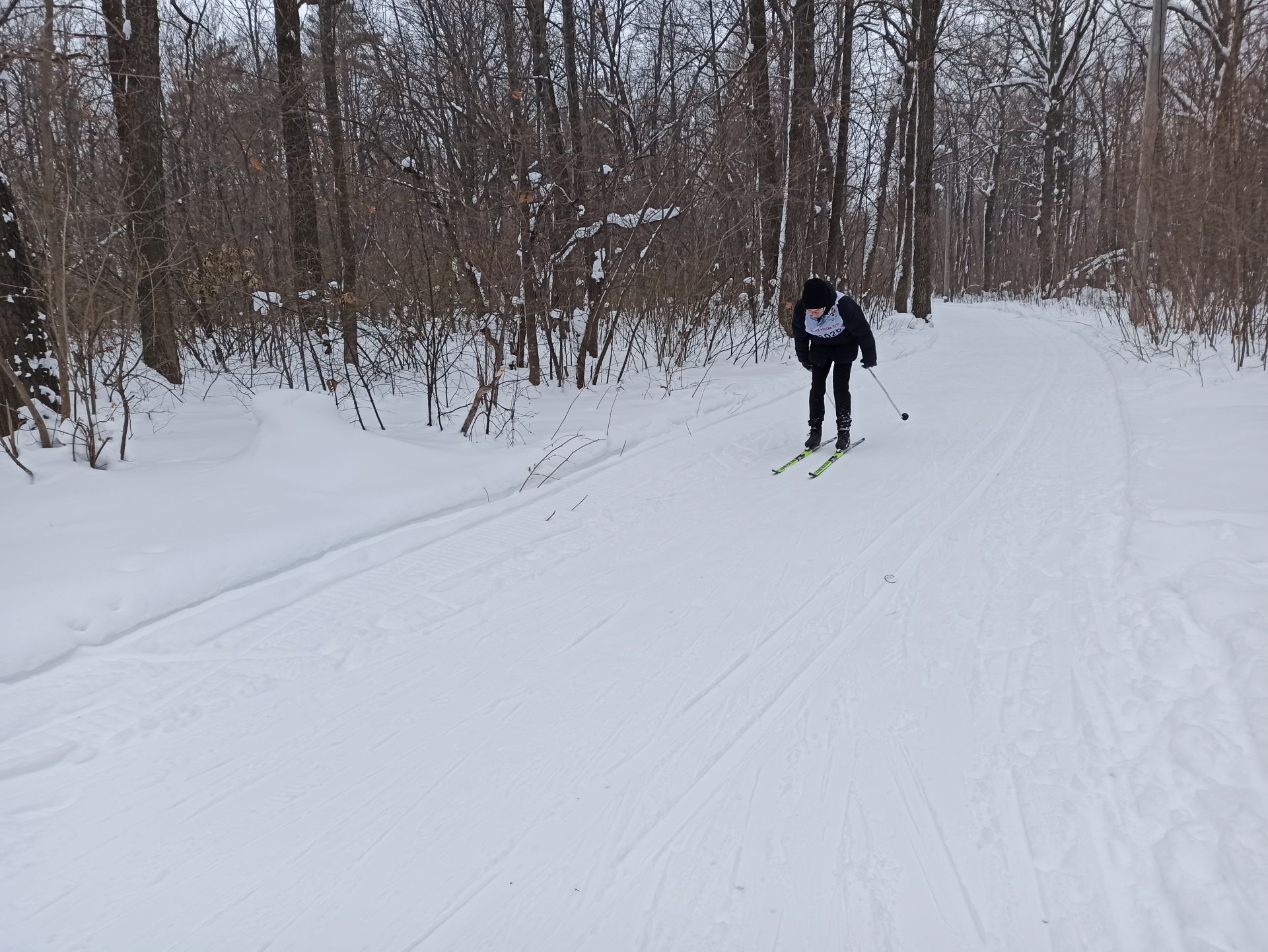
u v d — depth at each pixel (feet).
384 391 28.86
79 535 14.48
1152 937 6.16
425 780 8.86
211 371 31.63
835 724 9.45
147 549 14.02
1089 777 8.02
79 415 20.94
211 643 12.00
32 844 7.96
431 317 23.91
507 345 31.55
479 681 10.90
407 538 16.10
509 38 30.09
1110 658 10.11
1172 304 37.27
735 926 6.71
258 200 35.78
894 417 26.66
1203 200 31.91
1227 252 30.71
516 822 8.14
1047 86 95.81
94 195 19.81
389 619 12.76
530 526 16.99
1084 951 6.15
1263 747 7.86
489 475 19.38
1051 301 91.40
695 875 7.30
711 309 37.45
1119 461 18.69
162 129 28.66
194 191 30.94
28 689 10.65
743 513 17.49
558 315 29.55
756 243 41.81
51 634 11.58
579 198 28.07
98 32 21.98
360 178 28.25
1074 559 13.37
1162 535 13.38
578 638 12.01
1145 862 6.86
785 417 27.25
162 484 17.13
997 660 10.50
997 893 6.81
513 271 24.35
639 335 37.04
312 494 17.29
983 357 42.11
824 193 54.24
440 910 7.06
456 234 24.34
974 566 13.65
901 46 69.67
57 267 17.94
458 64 26.73
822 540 15.56
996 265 156.04
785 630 11.92
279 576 14.26
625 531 16.63
